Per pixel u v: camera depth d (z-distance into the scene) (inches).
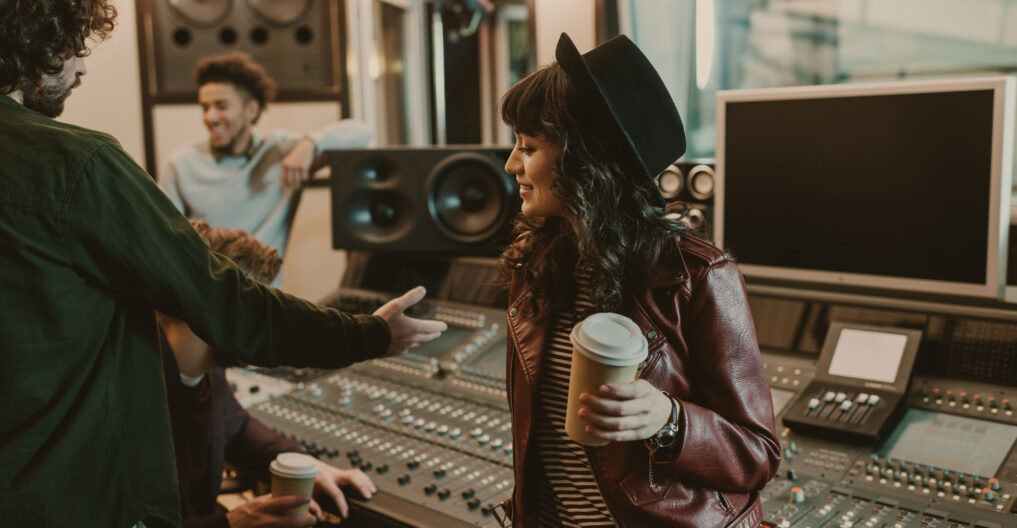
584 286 42.5
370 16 126.4
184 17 122.2
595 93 37.3
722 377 39.4
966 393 61.4
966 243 61.4
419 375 78.7
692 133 123.0
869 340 66.0
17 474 37.4
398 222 93.5
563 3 108.1
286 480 56.7
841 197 66.6
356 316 49.5
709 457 37.8
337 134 116.8
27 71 40.3
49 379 38.5
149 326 43.3
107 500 40.6
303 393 77.7
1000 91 58.2
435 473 60.3
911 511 50.9
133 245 39.3
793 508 51.9
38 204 37.8
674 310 39.9
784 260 70.2
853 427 59.6
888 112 63.4
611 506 40.6
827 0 121.8
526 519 44.9
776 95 68.2
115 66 128.9
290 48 122.5
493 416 69.1
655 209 40.6
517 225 47.1
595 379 34.9
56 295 38.2
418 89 137.6
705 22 65.8
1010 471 53.5
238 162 117.8
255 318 44.4
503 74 132.1
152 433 42.7
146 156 125.6
